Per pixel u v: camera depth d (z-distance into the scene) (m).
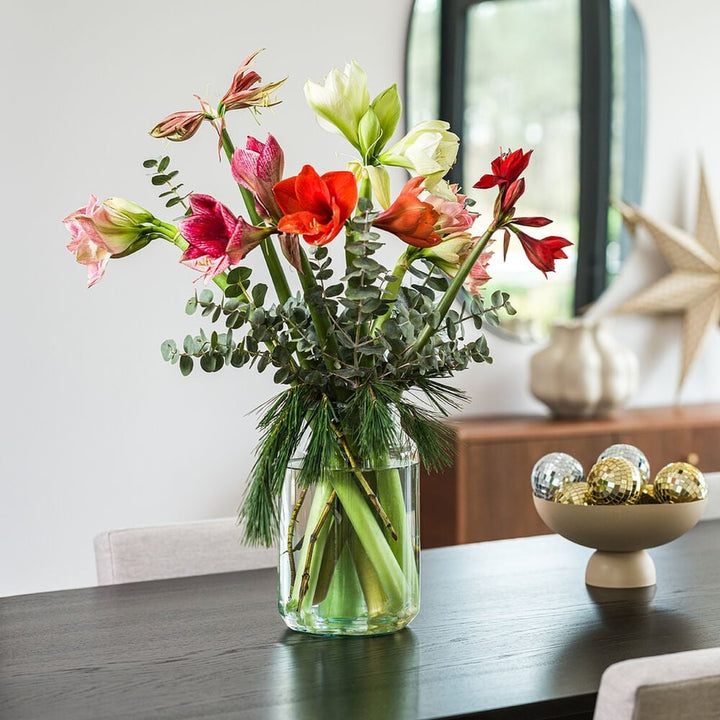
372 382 1.44
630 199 4.09
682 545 2.04
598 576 1.75
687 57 4.16
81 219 1.42
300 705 1.25
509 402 3.90
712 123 4.22
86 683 1.33
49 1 3.20
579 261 4.02
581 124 4.00
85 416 3.31
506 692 1.28
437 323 1.46
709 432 3.72
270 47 3.44
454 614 1.60
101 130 3.27
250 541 1.53
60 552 3.30
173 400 3.40
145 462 3.38
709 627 1.53
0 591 3.24
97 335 3.31
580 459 3.53
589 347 3.70
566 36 3.95
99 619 1.61
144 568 1.99
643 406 4.16
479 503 3.38
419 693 1.28
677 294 4.04
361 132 1.40
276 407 1.48
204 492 3.46
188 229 1.34
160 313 3.37
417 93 3.69
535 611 1.61
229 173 3.41
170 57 3.33
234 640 1.49
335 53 3.53
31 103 3.19
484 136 3.85
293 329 1.43
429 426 1.50
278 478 1.46
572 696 1.27
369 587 1.47
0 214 3.18
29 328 3.23
